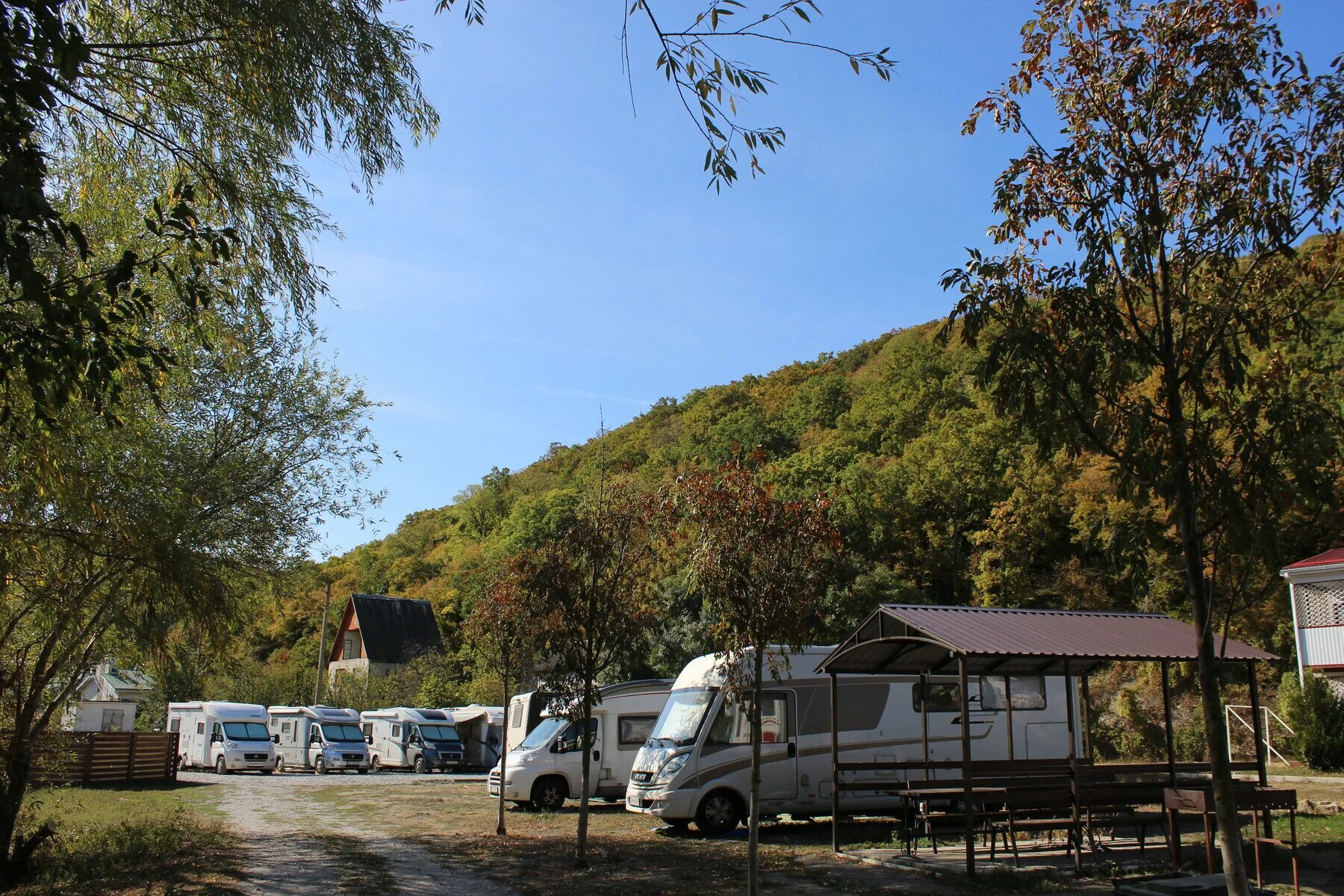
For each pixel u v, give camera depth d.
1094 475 35.75
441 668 49.00
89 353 5.20
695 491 9.27
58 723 14.06
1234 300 6.39
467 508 93.94
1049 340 6.33
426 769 34.78
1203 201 6.52
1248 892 5.91
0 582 10.63
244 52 8.77
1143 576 6.48
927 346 64.06
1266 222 6.37
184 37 8.55
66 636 12.55
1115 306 6.45
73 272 6.97
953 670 15.34
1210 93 6.52
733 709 16.19
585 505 12.92
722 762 15.90
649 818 18.52
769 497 9.26
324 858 12.84
